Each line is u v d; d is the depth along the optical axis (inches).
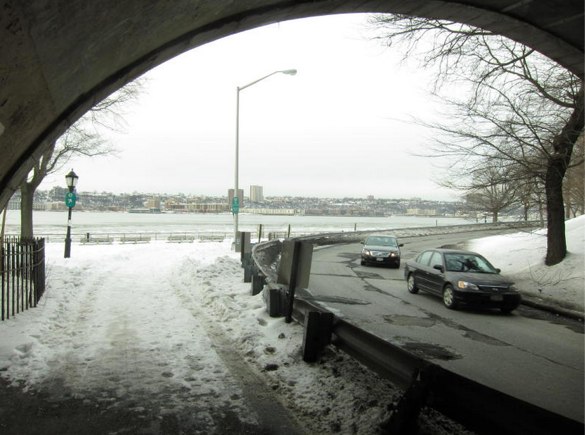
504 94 604.7
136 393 217.8
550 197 690.8
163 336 311.6
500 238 1266.0
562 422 128.0
